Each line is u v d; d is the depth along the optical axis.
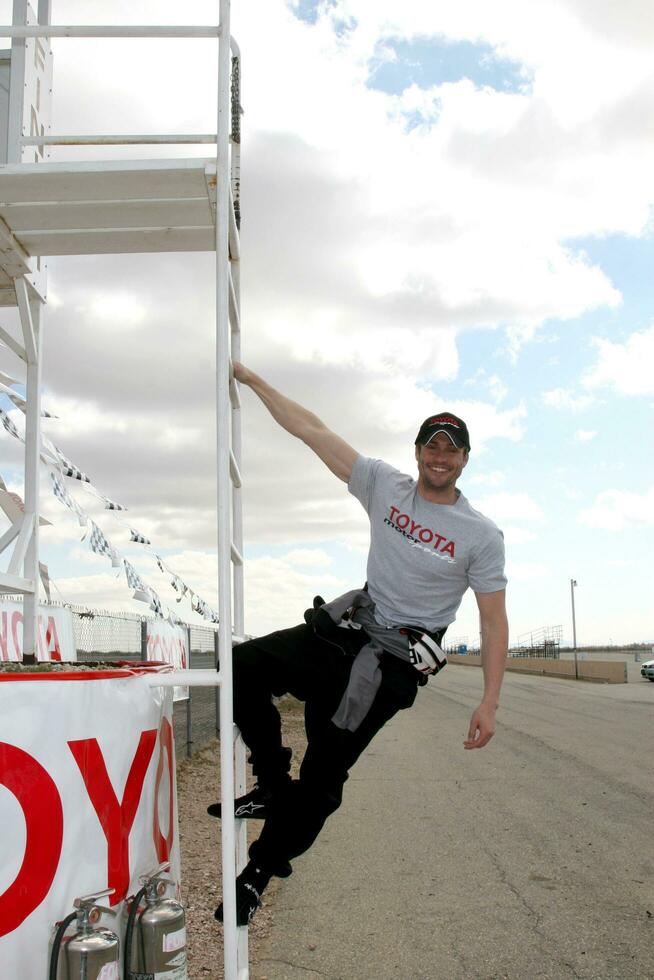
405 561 2.87
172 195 2.62
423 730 15.11
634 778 9.23
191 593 6.00
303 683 2.78
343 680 2.74
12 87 3.21
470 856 5.96
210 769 9.47
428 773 9.75
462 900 4.96
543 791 8.47
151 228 2.87
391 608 2.86
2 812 1.84
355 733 2.74
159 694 2.54
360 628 2.79
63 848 1.98
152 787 2.44
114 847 2.17
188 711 10.07
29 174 2.44
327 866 5.74
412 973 3.87
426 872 5.57
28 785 1.91
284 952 4.15
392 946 4.22
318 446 3.10
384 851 6.12
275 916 4.71
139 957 2.09
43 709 1.96
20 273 3.18
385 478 3.00
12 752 1.88
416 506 2.92
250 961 4.04
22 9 3.36
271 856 2.67
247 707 2.76
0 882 1.82
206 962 3.82
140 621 8.00
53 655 5.32
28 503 3.55
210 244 3.02
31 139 3.07
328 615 2.75
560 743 12.63
